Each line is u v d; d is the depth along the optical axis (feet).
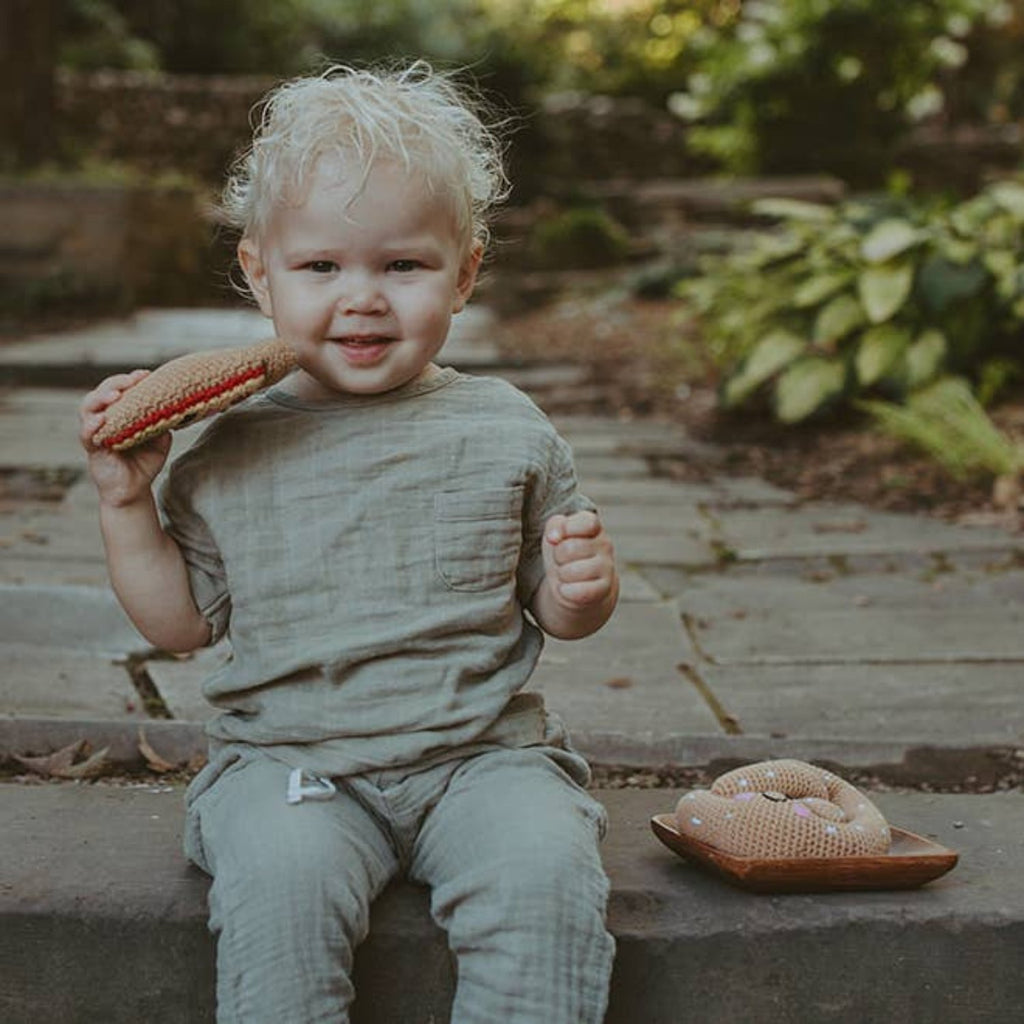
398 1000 5.98
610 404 22.67
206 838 5.93
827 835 6.26
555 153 50.01
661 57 62.18
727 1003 6.17
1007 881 6.56
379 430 6.13
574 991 5.50
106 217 32.55
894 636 11.41
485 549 6.07
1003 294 19.20
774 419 20.75
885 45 41.09
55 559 13.05
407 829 5.97
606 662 10.62
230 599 6.23
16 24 35.42
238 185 6.52
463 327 31.01
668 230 39.70
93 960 6.15
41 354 25.34
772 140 42.96
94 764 8.27
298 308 6.06
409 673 5.97
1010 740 8.97
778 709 9.63
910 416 17.98
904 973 6.21
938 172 46.62
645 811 7.48
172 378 5.77
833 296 20.51
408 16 56.65
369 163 5.92
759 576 13.51
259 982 5.41
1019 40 52.80
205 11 55.88
